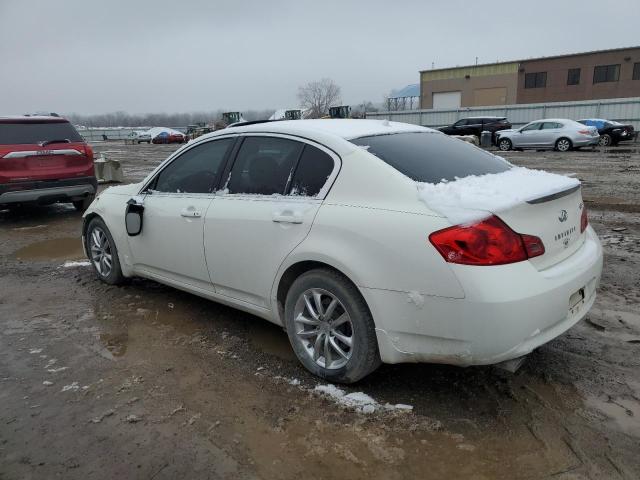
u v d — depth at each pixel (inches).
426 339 107.6
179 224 159.2
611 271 205.6
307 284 124.8
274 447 105.0
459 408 115.6
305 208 125.5
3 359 146.7
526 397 118.7
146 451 105.0
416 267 105.0
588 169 561.0
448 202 105.9
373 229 111.3
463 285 100.0
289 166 135.2
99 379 133.9
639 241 252.1
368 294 111.8
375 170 118.3
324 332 125.6
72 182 343.6
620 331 151.3
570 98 1967.3
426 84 2241.6
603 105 1208.2
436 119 1416.1
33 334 163.5
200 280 158.4
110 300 191.3
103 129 2476.6
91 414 118.2
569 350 140.5
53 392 128.1
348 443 105.4
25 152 321.1
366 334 115.9
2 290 207.9
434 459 100.0
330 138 129.7
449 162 133.1
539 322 103.7
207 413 117.2
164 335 159.3
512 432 106.9
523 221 106.0
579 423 109.0
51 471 100.0
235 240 141.1
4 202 318.0
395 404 117.6
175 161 170.7
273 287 134.0
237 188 146.4
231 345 150.9
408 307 107.3
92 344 154.9
